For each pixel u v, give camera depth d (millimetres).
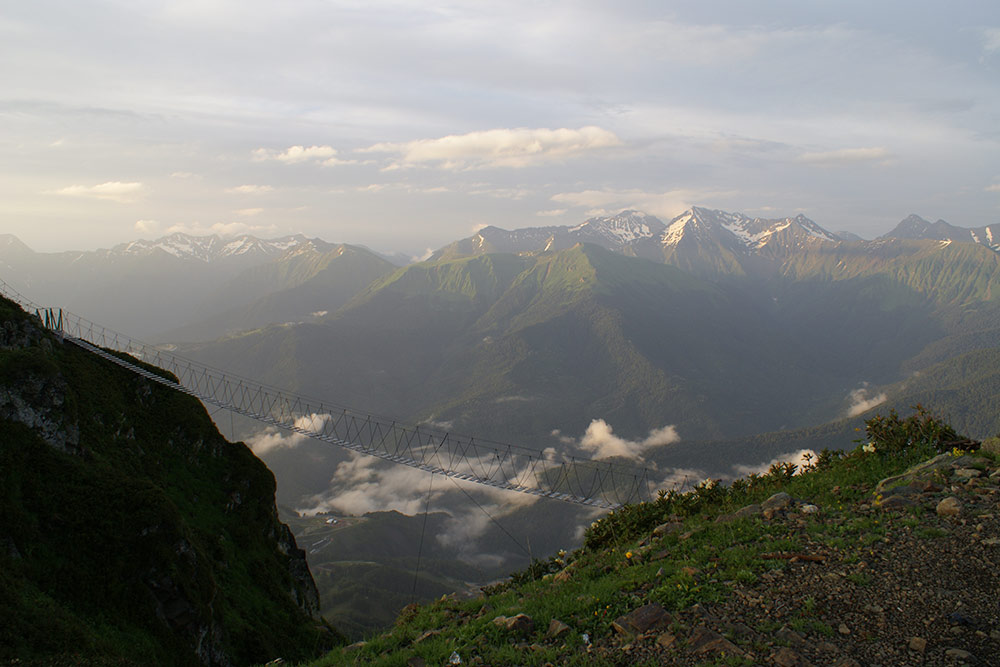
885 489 15016
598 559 16766
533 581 17906
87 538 37750
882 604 10578
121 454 52344
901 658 9227
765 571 12305
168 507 42500
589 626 11773
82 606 34344
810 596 11148
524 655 11289
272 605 53031
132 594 37031
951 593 10508
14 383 42781
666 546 15336
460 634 12961
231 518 60031
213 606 42875
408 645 14156
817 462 19484
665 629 10961
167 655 36031
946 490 14180
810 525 14102
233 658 42594
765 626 10500
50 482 39938
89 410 52656
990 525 12195
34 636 28234
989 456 15531
